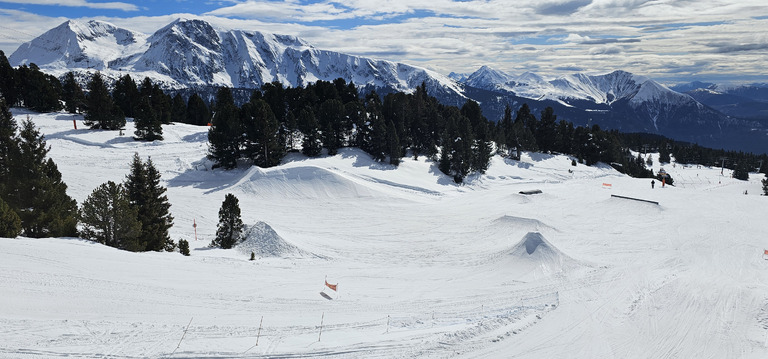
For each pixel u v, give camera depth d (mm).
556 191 77812
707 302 28438
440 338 21672
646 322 25422
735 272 36125
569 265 36906
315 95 93188
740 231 50562
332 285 29453
